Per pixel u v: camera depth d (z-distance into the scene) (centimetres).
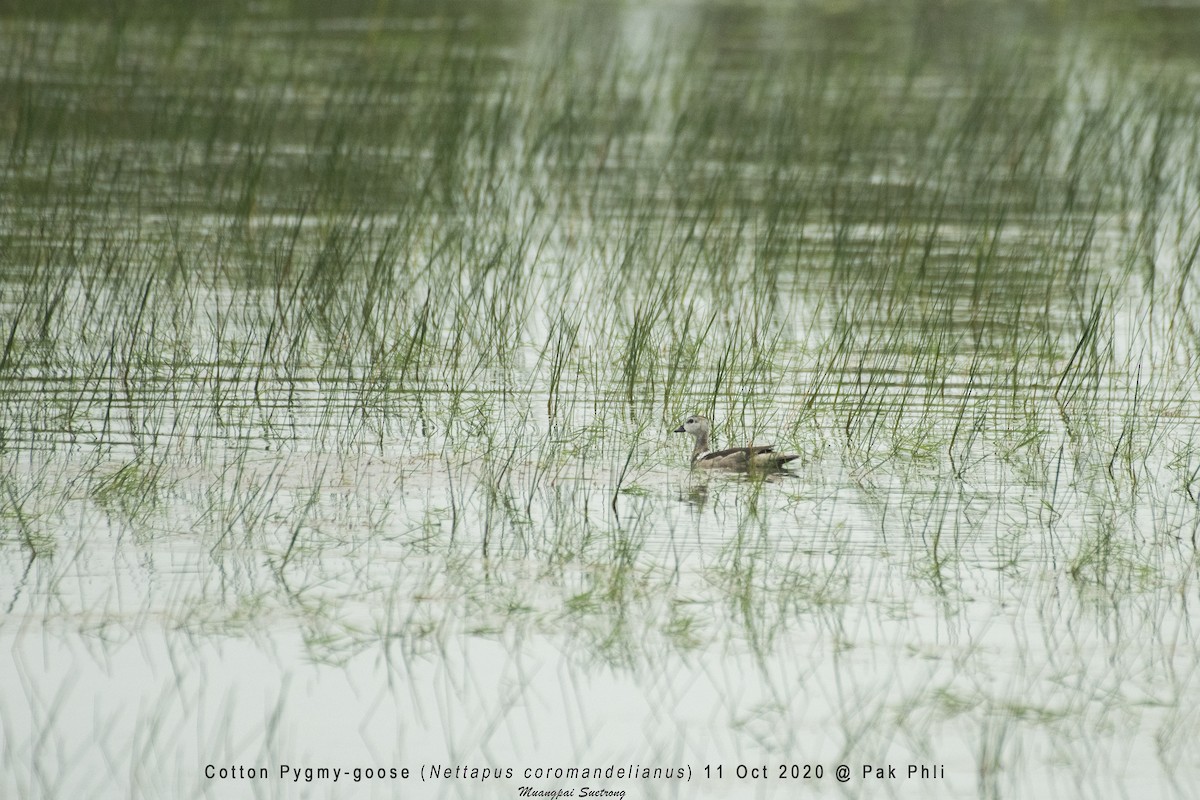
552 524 5528
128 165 12025
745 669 4453
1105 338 8038
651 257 9556
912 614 4784
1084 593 4931
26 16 16588
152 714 4181
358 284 8756
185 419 6656
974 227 10425
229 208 10681
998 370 7388
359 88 14012
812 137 13162
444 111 13238
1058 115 13575
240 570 5069
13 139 12438
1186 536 5416
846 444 6450
